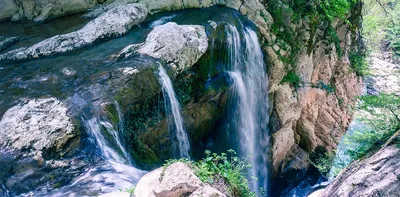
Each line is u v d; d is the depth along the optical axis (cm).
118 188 430
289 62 1005
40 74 610
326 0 1076
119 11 766
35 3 798
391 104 678
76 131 492
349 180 379
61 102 530
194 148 801
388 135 506
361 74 1471
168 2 852
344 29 1288
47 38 727
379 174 340
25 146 459
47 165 452
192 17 827
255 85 912
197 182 315
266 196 1024
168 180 320
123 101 558
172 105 669
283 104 1011
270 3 963
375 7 1941
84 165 467
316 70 1182
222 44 788
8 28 770
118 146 522
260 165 993
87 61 645
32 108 513
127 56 657
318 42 1154
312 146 1226
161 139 677
